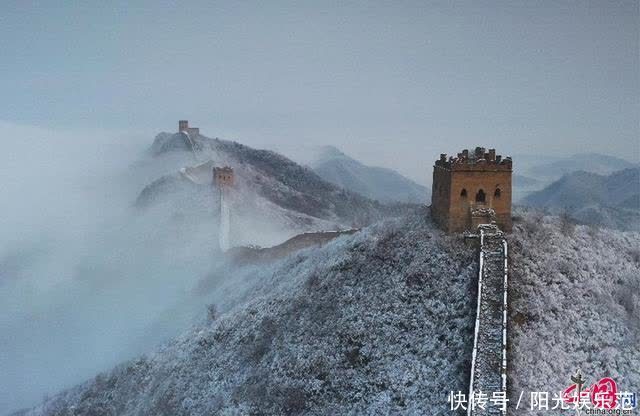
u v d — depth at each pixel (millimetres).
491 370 50125
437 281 62031
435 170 71188
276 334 66312
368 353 58312
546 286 59750
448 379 52375
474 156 69375
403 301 61812
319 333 62750
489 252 62656
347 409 54375
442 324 57719
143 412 68562
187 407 64375
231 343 70375
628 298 59312
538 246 64688
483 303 56812
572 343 54000
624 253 67812
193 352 72938
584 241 67688
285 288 76375
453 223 66812
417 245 67438
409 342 57594
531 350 52469
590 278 61688
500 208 66625
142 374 76188
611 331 55312
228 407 60594
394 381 54688
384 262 67500
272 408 57906
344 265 70250
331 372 58188
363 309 62812
